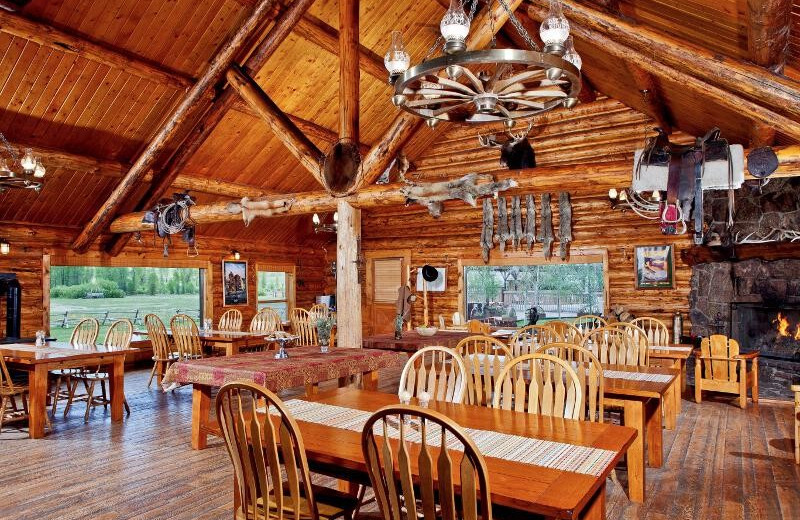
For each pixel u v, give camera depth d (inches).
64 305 448.5
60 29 233.6
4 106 252.5
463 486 70.2
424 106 134.3
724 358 249.8
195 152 323.3
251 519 94.8
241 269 432.8
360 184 254.1
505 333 285.1
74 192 320.5
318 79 318.7
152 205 331.9
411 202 249.0
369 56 303.6
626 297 356.2
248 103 278.5
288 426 86.4
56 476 159.8
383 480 79.2
